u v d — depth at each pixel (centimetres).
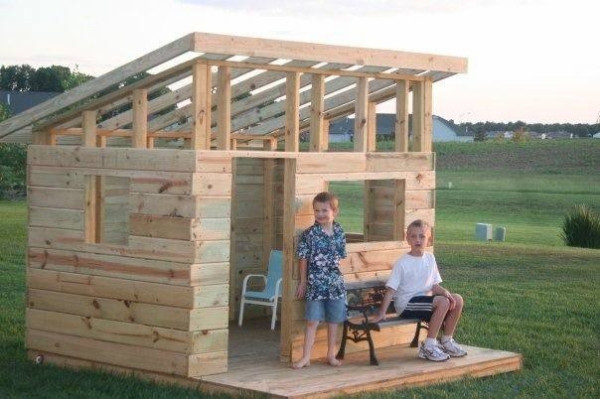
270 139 1273
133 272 883
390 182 1076
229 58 868
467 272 1923
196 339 845
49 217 953
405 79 1034
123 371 898
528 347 1170
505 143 5909
